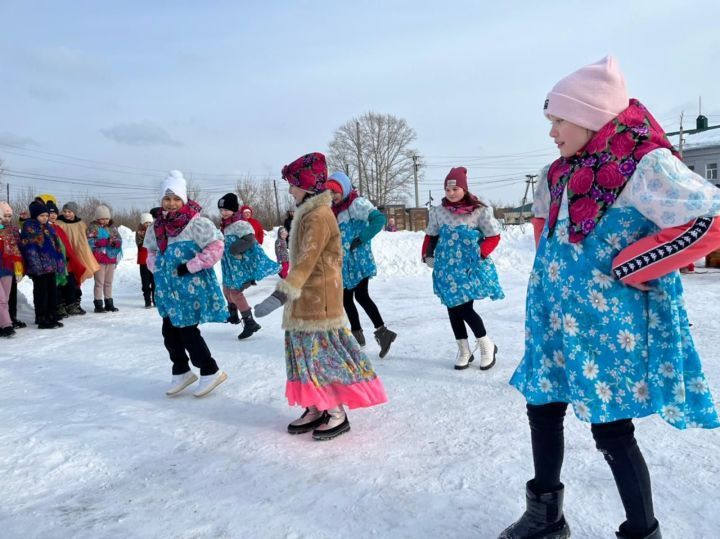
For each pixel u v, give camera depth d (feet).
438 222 16.21
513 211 166.50
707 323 20.52
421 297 31.60
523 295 29.66
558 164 7.13
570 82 6.59
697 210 5.69
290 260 11.28
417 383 14.65
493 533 7.52
